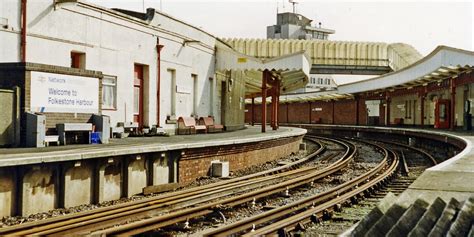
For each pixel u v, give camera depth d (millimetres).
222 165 17078
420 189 9766
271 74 33094
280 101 71812
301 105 72500
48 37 17391
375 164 23609
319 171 18781
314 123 69750
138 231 8781
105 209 10469
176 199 12273
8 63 14039
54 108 14945
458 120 38469
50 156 10680
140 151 13375
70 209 11305
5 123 13523
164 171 14789
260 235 8406
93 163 12148
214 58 30266
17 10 16281
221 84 32125
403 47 71750
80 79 15969
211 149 17000
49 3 17359
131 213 10117
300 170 19516
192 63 27078
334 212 11336
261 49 67312
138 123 22766
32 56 16797
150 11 22938
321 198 12531
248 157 20406
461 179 10781
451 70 34656
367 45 70438
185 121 25094
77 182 11703
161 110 23969
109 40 20359
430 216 7867
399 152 30500
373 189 14867
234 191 14062
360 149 33969
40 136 13914
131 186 13359
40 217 10430
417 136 34750
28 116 13883
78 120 15891
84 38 19016
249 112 79500
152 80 23281
